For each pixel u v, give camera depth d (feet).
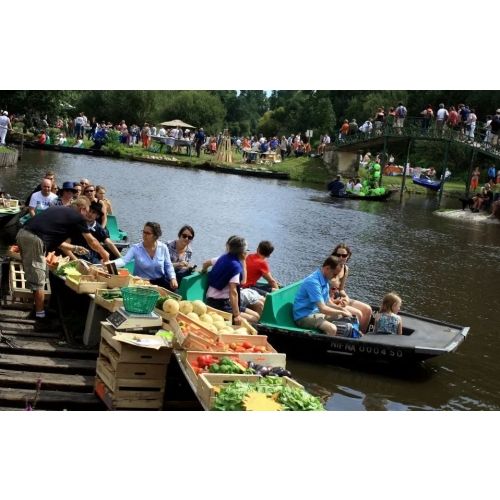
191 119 220.23
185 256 35.53
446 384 30.50
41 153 136.67
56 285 31.45
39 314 29.27
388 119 145.79
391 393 28.89
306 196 115.55
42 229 29.01
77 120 163.63
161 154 159.53
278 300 31.71
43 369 24.93
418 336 31.68
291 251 62.13
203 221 74.33
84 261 31.22
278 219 82.38
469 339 38.37
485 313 45.37
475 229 92.48
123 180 105.81
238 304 29.76
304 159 167.22
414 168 173.68
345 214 94.99
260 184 129.80
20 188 79.97
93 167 120.47
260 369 22.71
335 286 34.14
